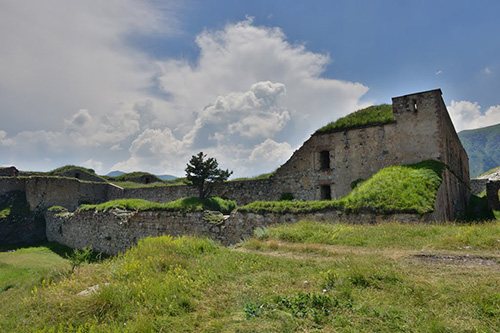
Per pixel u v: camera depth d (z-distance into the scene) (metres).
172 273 7.35
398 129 17.95
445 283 5.82
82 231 22.61
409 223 11.38
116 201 22.14
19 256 20.16
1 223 26.69
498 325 4.43
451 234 9.48
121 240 19.05
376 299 5.43
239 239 14.25
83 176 39.16
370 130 18.84
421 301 5.23
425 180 14.05
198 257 8.81
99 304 5.70
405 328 4.48
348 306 5.23
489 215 23.02
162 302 5.75
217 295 6.13
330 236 10.56
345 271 6.77
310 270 7.20
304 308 5.25
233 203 20.69
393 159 17.91
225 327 4.86
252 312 5.28
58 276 8.79
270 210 13.95
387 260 7.46
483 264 6.92
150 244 9.71
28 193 29.81
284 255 9.06
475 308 4.86
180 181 36.38
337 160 19.73
